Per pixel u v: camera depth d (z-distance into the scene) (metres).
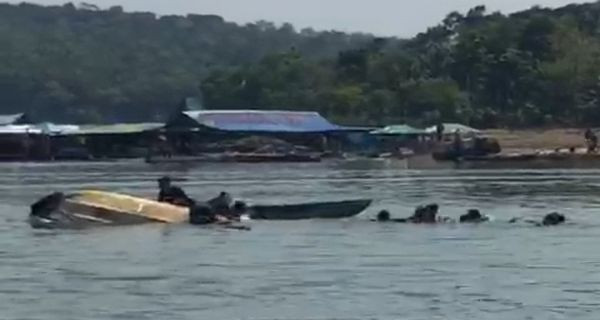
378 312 48.28
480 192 124.38
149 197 110.44
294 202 108.94
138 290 54.22
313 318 47.16
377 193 123.44
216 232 80.00
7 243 74.31
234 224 85.31
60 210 85.19
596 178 152.62
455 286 54.59
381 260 64.25
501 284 55.12
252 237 76.75
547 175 162.75
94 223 84.31
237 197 116.81
